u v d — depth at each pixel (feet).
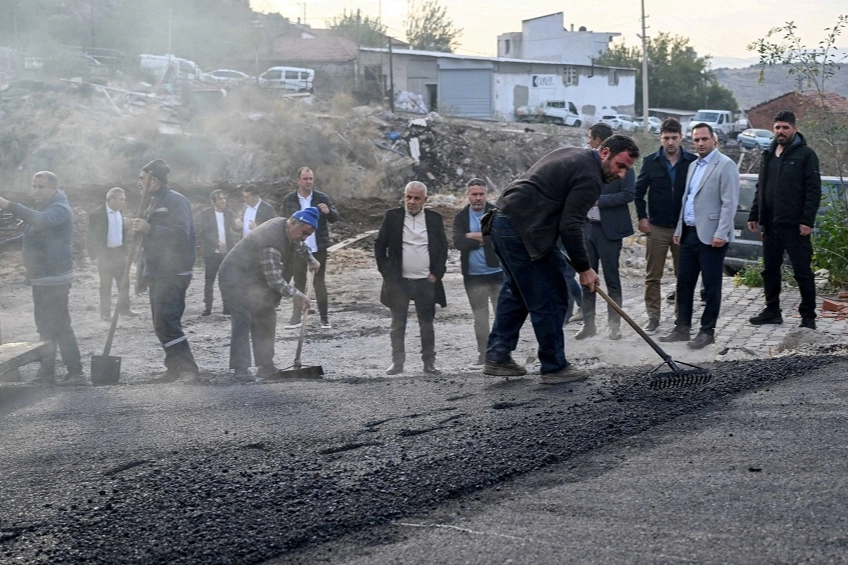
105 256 38.70
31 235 26.07
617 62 246.06
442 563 10.91
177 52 189.78
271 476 14.39
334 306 41.91
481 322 27.53
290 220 25.73
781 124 28.40
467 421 17.37
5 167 101.24
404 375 25.39
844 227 37.78
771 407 17.30
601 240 29.19
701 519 11.78
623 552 10.88
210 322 38.60
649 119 191.83
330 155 110.11
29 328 36.63
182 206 25.73
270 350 26.45
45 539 12.14
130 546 11.80
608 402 18.33
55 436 17.67
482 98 192.03
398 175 116.26
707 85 247.91
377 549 11.47
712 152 26.66
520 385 20.77
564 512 12.35
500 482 13.83
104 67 143.95
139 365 29.60
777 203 28.76
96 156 100.68
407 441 16.14
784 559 10.46
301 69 164.25
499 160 126.41
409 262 26.55
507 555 11.00
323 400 20.01
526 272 20.61
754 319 30.50
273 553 11.51
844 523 11.39
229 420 18.43
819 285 37.40
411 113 157.69
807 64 37.93
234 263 25.45
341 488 13.65
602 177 20.13
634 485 13.28
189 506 13.15
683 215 27.45
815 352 24.88
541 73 199.72
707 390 18.94
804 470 13.47
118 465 15.55
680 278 27.91
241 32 195.11
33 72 134.82
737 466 13.84
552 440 15.67
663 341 28.27
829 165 41.01
